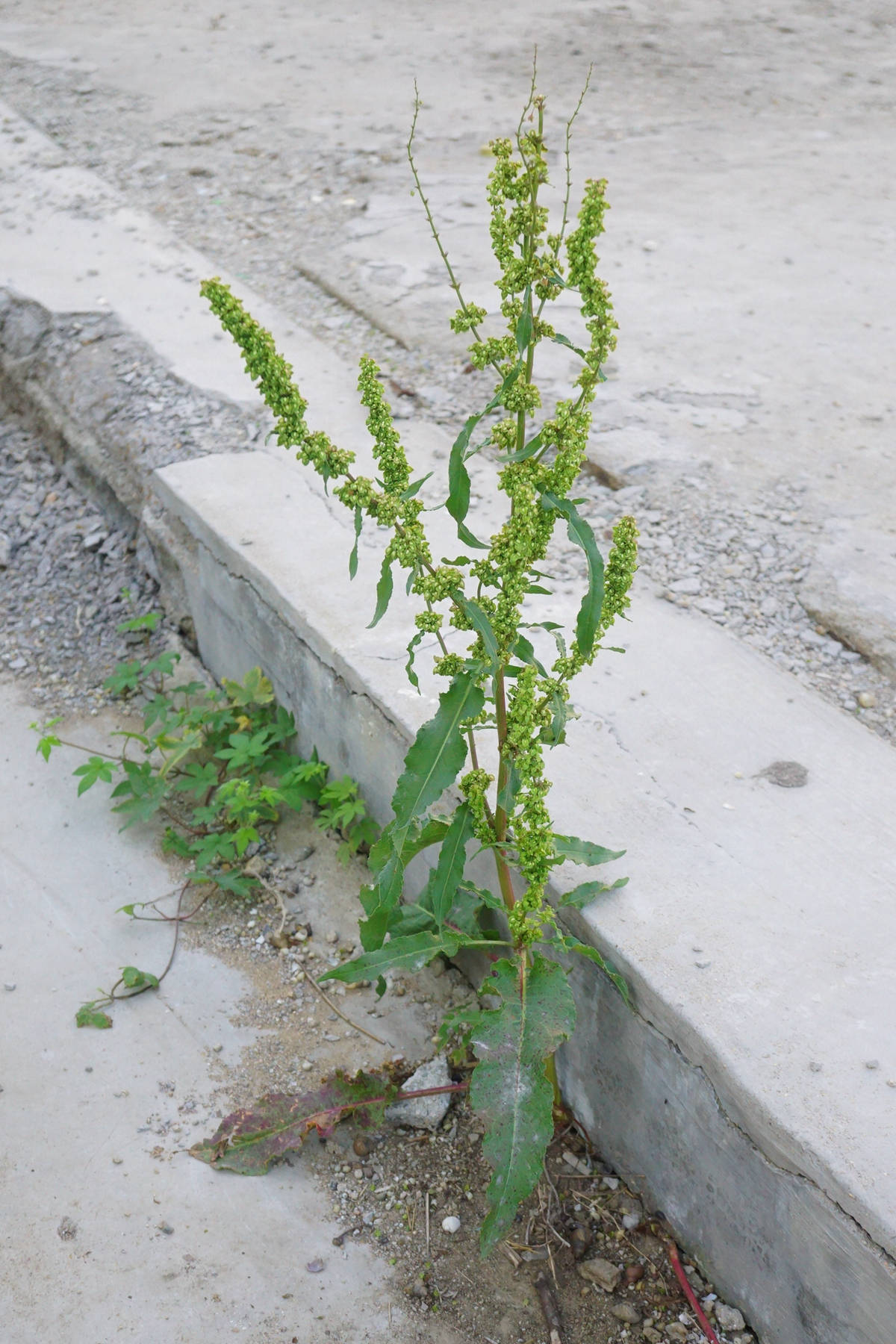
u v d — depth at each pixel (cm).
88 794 408
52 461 538
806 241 636
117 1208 282
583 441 222
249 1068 315
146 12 1087
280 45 983
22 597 491
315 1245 275
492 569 238
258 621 391
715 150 759
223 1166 287
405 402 488
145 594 480
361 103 841
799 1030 234
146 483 461
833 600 380
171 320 557
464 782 257
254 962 346
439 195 687
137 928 358
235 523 406
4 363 570
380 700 326
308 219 665
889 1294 205
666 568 395
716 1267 259
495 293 576
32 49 977
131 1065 316
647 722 321
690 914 261
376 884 265
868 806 293
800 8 1059
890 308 567
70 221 664
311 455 229
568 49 958
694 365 518
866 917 260
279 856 381
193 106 845
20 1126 300
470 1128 298
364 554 388
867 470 447
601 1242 272
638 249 628
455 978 338
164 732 399
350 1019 327
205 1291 265
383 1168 291
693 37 984
